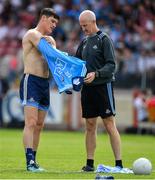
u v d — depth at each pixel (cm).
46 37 2205
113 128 2216
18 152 3095
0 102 5341
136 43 5659
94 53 2222
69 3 6316
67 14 6069
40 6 6375
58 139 4166
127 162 2695
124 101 5147
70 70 2169
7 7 6494
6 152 3089
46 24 2231
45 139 4150
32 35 2202
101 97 2206
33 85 2200
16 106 5281
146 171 2050
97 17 6025
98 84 2200
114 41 5650
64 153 3102
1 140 3947
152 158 2914
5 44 6000
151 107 4853
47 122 5244
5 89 5328
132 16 6094
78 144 3728
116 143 2209
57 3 6344
